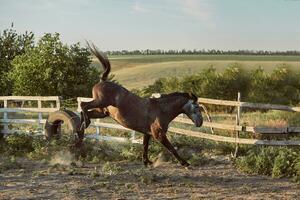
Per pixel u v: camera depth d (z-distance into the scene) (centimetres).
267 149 1219
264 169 1156
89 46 1245
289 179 1102
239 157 1262
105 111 1252
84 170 1198
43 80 3033
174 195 952
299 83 3762
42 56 3064
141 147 1384
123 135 1578
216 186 1031
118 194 956
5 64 3531
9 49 3641
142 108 1197
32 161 1330
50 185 1034
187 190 995
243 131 1302
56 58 3067
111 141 1490
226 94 3656
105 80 1254
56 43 3091
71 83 3105
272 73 3762
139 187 1013
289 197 943
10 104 3080
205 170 1191
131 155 1334
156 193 967
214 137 1325
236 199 923
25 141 1482
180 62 9600
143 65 9731
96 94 1220
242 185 1042
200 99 1367
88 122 1250
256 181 1082
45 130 1472
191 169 1200
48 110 1623
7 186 1030
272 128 1258
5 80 3275
